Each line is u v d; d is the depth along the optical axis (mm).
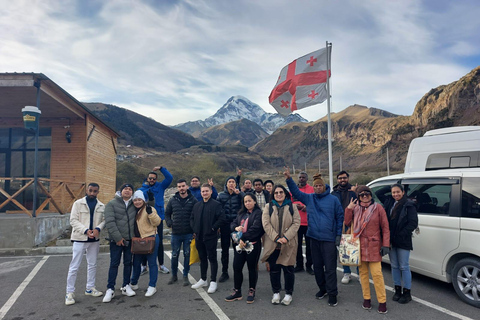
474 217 4434
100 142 13398
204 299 4727
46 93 9102
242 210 4844
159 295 4891
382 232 4324
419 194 5371
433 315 4105
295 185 4809
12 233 8141
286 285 4543
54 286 5340
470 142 6789
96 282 5594
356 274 6117
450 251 4664
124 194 4891
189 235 5410
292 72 9703
